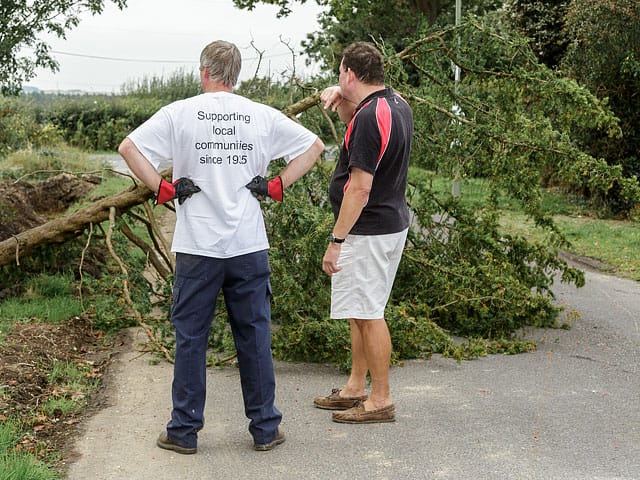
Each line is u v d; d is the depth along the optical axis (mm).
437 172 6902
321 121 6773
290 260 5910
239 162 3980
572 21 15836
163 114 3912
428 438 4332
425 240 6840
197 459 4016
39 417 4469
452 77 6910
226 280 4059
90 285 6293
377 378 4566
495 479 3797
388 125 4254
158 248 6770
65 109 37406
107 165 20219
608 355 6145
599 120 6406
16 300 6770
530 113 6984
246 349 4102
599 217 15344
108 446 4160
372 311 4477
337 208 4551
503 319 6449
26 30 10641
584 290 8953
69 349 5824
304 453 4113
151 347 5934
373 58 4402
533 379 5473
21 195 8898
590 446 4230
